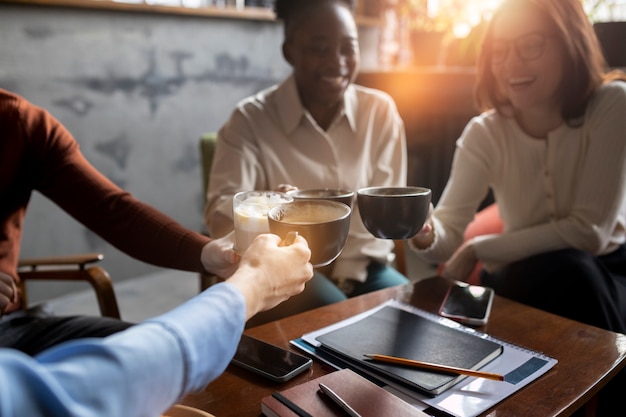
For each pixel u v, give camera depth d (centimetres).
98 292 137
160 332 50
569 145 157
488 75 164
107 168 276
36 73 244
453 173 173
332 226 76
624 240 163
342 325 112
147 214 122
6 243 125
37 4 237
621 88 151
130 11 269
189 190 315
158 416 51
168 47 287
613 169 148
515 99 154
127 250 123
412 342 101
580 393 88
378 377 91
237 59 319
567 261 140
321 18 163
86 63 259
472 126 172
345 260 174
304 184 175
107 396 44
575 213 151
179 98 298
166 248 116
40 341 119
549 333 111
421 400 84
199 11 289
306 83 171
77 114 260
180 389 51
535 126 161
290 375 93
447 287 135
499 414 81
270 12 322
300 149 176
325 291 154
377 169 182
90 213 126
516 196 167
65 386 43
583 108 153
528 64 148
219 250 105
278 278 65
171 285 294
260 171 174
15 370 41
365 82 326
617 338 108
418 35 316
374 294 132
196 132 310
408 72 302
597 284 136
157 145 295
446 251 160
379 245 178
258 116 176
